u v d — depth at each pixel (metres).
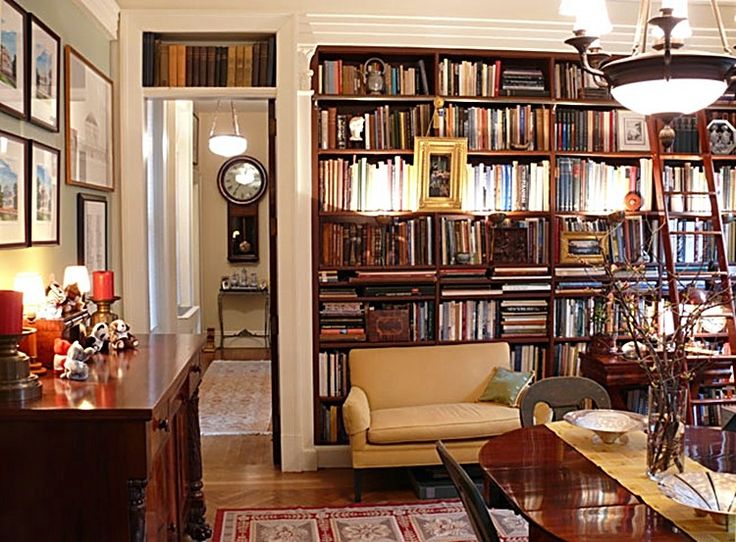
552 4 4.86
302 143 4.73
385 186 4.88
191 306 8.76
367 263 4.88
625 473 2.38
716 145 5.12
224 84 4.73
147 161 4.82
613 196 5.11
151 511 2.54
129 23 4.55
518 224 5.01
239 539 3.65
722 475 2.26
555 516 2.03
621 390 4.95
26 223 3.01
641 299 4.59
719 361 4.65
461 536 3.69
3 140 2.78
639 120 5.12
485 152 4.92
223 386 7.35
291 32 4.67
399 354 4.77
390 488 4.44
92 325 3.30
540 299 5.04
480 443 4.27
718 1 4.92
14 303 2.27
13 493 2.19
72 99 3.67
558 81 5.00
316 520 3.91
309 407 4.80
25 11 3.00
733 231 5.16
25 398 2.26
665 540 1.87
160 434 2.55
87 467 2.20
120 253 4.60
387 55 4.95
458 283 4.92
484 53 4.89
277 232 4.76
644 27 2.73
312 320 4.82
